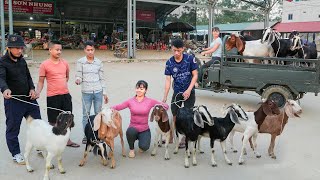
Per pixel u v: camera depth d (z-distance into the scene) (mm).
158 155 5547
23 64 5031
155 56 24812
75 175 4695
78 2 30125
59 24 32250
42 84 5367
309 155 5613
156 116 5086
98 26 34438
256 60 8828
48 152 4438
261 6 25891
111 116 4719
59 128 4418
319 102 10125
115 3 30828
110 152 5074
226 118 5031
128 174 4773
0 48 18484
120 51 23109
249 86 8656
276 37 8852
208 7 25109
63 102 5488
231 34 8992
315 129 7113
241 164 5188
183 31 32312
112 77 14367
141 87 5324
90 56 5746
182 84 5641
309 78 8039
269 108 5078
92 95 5832
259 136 6617
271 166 5148
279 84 8328
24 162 5016
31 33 31266
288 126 7328
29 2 27422
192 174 4812
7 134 5016
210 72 9227
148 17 34031
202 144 6121
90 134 4875
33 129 4551
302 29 39594
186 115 4996
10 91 4742
